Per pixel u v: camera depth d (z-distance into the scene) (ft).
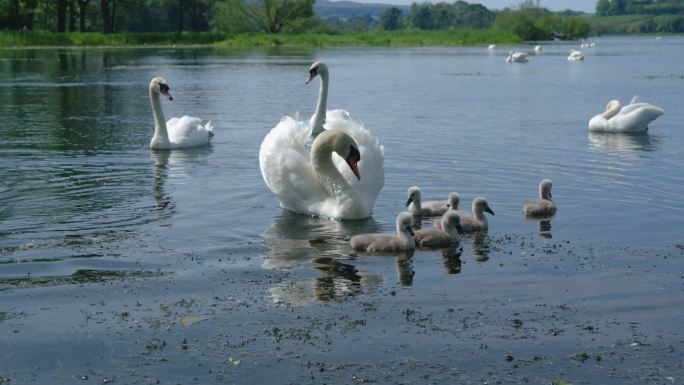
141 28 432.66
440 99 113.50
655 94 120.88
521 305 30.86
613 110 80.02
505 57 253.85
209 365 25.94
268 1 431.02
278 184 45.27
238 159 62.03
